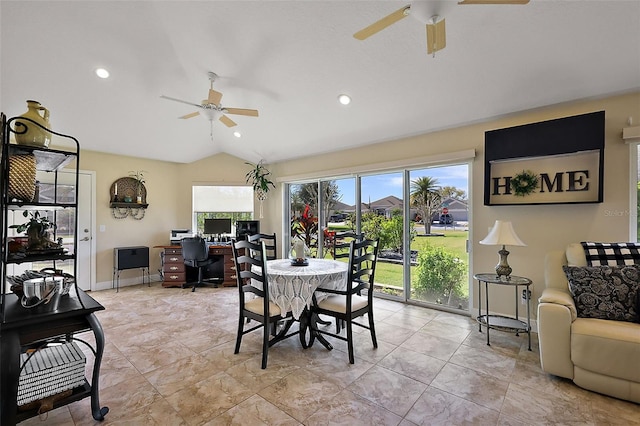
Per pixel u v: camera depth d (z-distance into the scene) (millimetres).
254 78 3344
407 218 4168
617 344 1937
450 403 1956
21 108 3494
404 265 4180
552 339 2191
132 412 1871
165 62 3145
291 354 2652
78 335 3049
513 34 2320
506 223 2867
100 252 4961
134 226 5332
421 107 3383
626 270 2275
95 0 2391
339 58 2852
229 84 3486
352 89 3270
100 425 1757
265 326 2438
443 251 3871
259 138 4953
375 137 4223
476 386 2146
